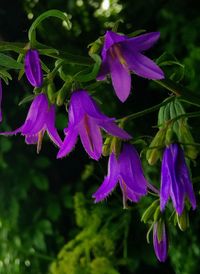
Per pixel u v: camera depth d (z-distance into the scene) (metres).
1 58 0.26
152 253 0.61
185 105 0.50
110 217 0.58
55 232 0.65
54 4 0.68
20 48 0.26
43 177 0.62
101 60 0.25
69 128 0.26
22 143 0.63
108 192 0.29
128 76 0.26
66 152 0.26
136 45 0.26
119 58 0.26
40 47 0.27
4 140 0.62
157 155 0.30
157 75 0.25
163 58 0.30
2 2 0.58
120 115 0.60
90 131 0.27
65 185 0.64
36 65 0.26
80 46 0.67
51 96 0.27
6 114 0.61
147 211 0.32
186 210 0.30
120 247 0.58
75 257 0.56
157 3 0.67
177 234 0.56
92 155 0.27
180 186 0.29
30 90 0.58
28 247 0.64
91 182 0.63
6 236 0.65
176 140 0.31
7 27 0.59
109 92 0.59
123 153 0.30
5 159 0.62
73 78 0.26
